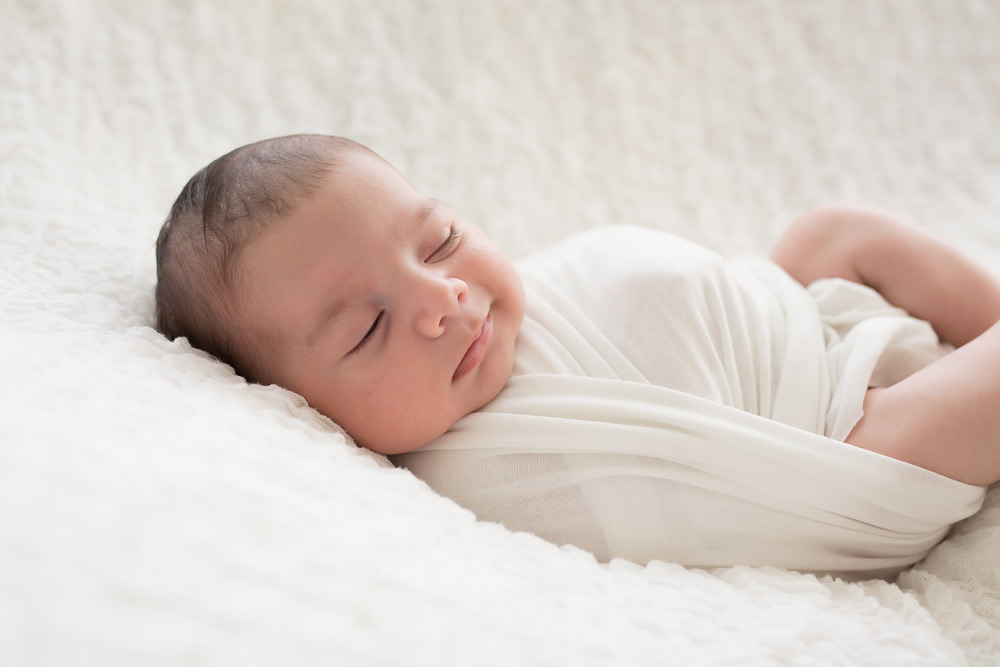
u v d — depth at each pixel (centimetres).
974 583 87
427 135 143
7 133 114
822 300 109
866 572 92
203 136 131
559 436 89
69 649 42
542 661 57
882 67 159
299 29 145
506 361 94
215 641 45
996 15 159
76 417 60
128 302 99
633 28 158
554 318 99
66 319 84
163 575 48
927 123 155
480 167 144
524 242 139
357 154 94
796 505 87
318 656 48
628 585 74
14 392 61
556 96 153
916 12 161
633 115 153
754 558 90
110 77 129
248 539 54
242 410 73
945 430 87
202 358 84
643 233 112
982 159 150
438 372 88
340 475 67
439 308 85
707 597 75
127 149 125
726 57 159
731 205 150
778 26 161
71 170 117
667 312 96
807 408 94
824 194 150
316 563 54
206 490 56
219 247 89
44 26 126
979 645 79
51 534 48
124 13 133
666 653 65
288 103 140
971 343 92
